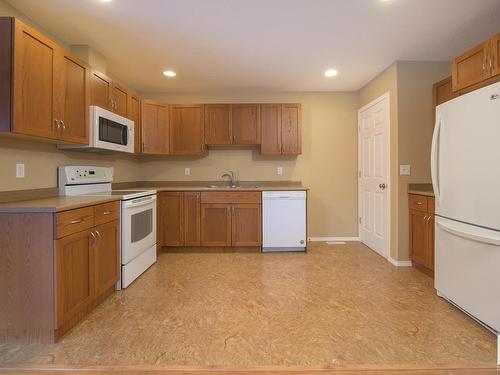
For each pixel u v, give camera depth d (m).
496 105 1.77
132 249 2.79
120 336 1.87
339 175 4.46
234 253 3.87
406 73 3.24
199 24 2.48
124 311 2.21
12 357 1.65
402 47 2.92
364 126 4.20
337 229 4.48
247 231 3.87
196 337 1.86
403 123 3.24
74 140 2.39
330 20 2.41
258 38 2.73
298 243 3.87
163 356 1.66
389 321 2.06
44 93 2.03
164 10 2.27
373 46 2.89
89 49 2.86
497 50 2.03
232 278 2.93
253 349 1.73
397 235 3.29
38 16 2.34
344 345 1.77
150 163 4.48
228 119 4.13
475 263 1.96
